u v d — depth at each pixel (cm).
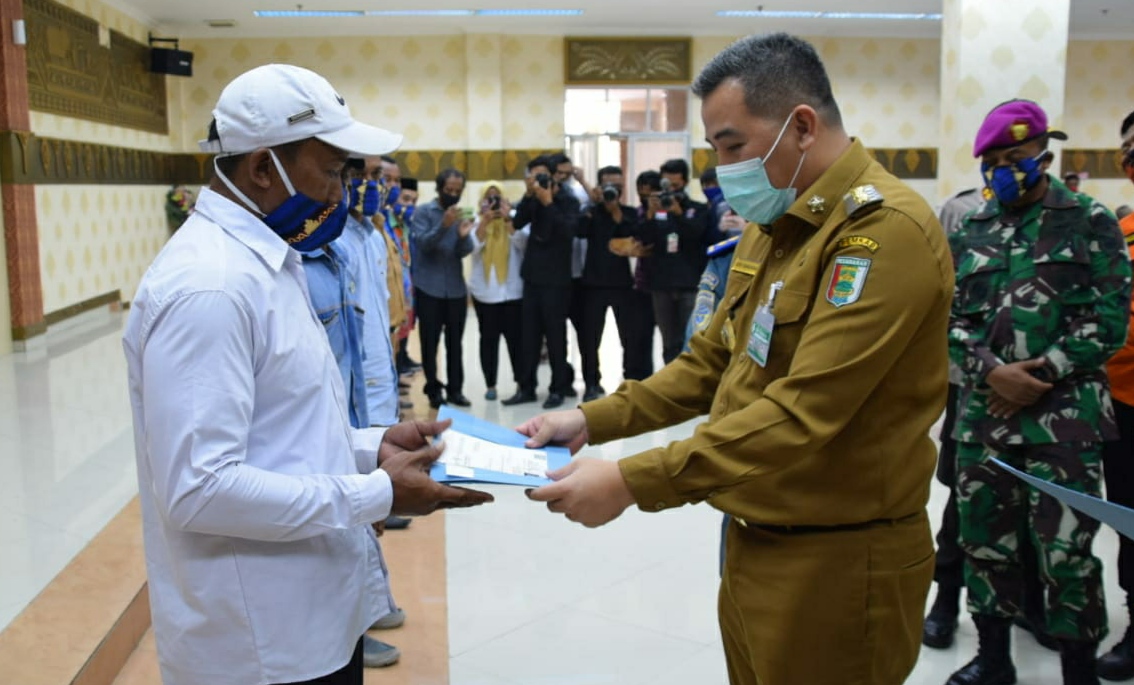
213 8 1020
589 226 595
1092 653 231
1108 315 221
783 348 142
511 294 604
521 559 340
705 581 320
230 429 117
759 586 147
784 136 140
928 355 139
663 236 577
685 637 278
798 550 144
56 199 816
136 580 278
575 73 1180
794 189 144
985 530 239
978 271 238
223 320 118
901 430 141
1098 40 1247
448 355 589
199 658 128
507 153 1190
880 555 143
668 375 174
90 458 410
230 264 122
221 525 118
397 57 1170
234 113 127
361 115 1177
